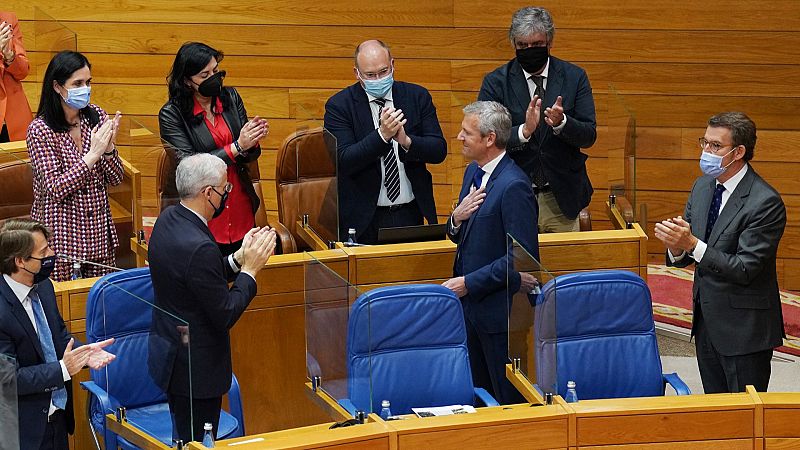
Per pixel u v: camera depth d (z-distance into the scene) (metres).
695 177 24.19
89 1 25.03
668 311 22.17
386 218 17.75
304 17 24.66
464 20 24.33
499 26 24.23
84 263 16.28
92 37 25.14
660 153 24.27
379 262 16.64
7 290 12.83
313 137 17.12
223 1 24.72
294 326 16.61
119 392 13.41
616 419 12.04
